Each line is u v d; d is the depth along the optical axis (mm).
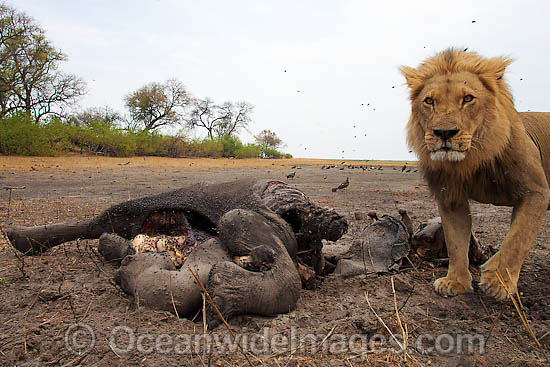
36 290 4043
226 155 52625
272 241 3779
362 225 8203
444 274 4816
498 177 3891
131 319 3354
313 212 4246
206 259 3750
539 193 3805
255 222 3865
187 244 4480
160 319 3330
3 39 39438
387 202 12289
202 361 2773
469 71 3906
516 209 3920
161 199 4895
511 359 2910
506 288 3541
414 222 8773
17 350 2912
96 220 5156
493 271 3674
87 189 14836
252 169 32344
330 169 34844
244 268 3568
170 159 40125
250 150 56812
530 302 3943
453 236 4227
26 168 23859
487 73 3850
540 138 4484
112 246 4668
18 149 31328
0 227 6383
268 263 3547
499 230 7988
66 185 16172
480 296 4082
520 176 3816
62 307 3648
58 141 35844
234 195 4598
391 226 5113
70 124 39969
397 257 4871
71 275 4559
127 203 5027
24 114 33875
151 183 17797
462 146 3623
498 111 3797
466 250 4219
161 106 62500
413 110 4215
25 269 4797
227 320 3299
